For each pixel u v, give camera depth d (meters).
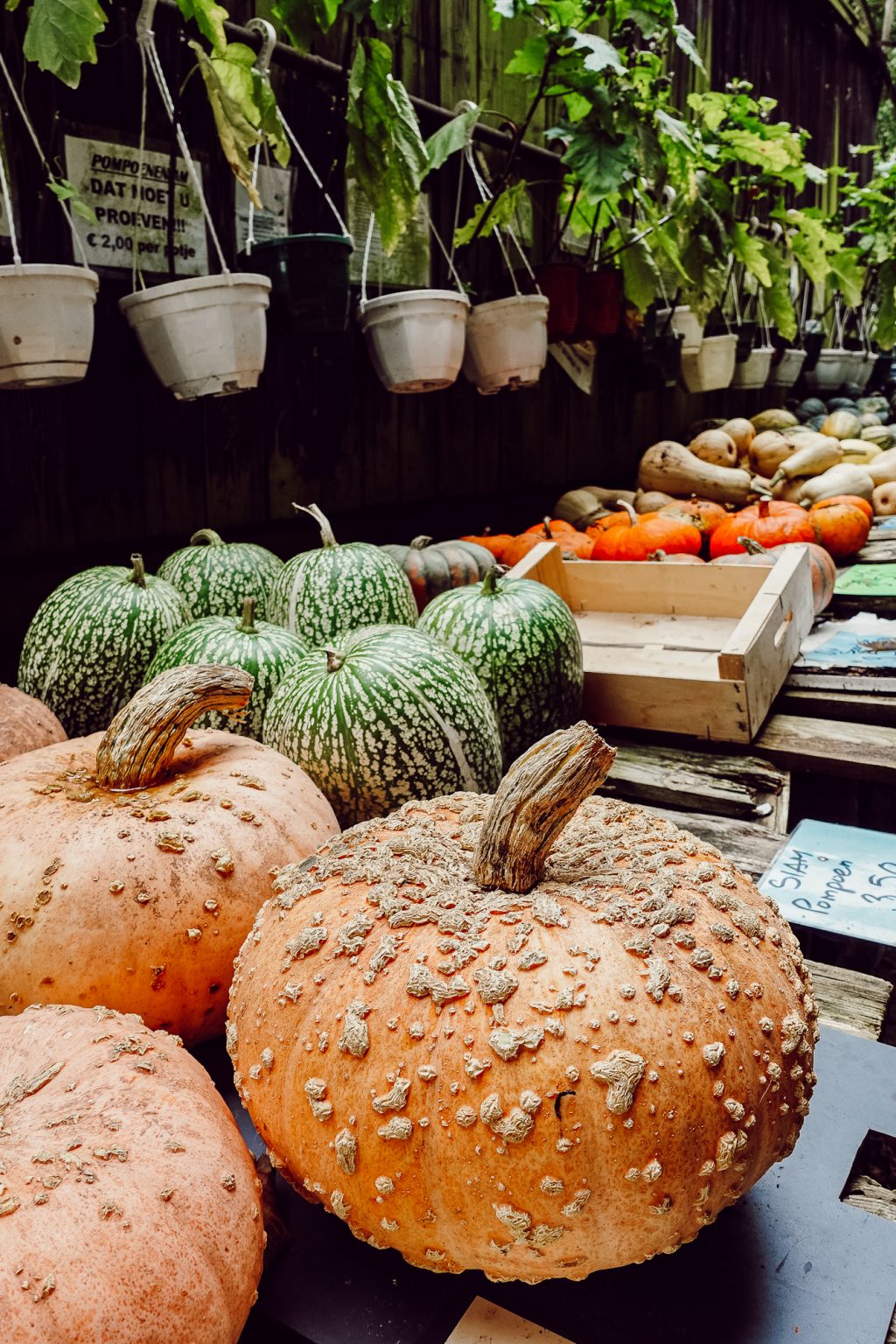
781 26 6.27
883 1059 1.35
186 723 1.41
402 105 2.64
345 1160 0.91
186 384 2.33
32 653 2.11
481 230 3.21
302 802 1.46
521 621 2.16
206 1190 0.86
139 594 2.11
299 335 2.63
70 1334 0.73
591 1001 0.89
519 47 3.90
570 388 4.59
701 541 3.67
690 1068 0.89
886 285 5.78
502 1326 0.95
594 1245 0.89
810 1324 0.95
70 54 1.93
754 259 4.34
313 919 1.04
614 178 3.06
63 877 1.23
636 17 3.19
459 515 4.00
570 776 0.99
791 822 2.64
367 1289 1.00
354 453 3.50
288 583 2.28
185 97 2.73
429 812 1.25
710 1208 0.92
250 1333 1.01
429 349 2.74
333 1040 0.94
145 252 2.71
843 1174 1.14
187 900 1.26
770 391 6.54
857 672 2.60
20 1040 1.02
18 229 2.43
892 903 1.69
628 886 1.03
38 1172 0.82
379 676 1.74
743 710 2.31
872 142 8.04
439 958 0.94
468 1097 0.87
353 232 3.26
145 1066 0.97
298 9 2.48
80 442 2.66
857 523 3.58
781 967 1.03
